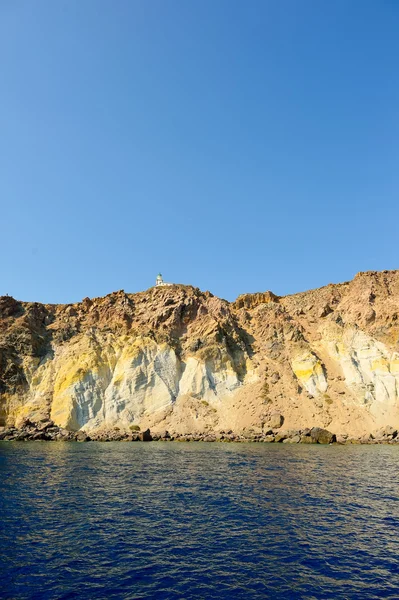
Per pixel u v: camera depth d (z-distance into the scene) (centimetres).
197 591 1922
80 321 11512
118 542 2475
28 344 10269
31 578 2000
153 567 2158
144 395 9562
